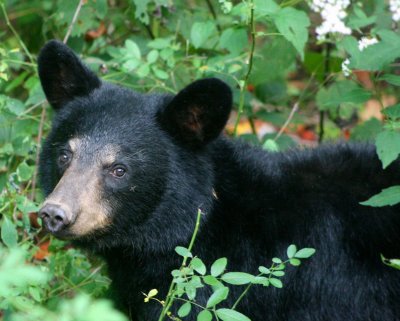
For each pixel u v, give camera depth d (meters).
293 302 9.98
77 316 5.64
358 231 9.87
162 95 10.20
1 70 10.98
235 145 10.48
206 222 9.88
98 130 9.62
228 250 9.96
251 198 10.11
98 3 12.52
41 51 10.26
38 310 6.64
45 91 10.42
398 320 9.80
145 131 9.71
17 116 11.82
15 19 14.91
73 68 10.22
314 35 14.25
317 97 13.71
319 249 9.88
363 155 10.48
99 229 9.51
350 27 11.59
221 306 9.80
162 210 9.77
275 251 9.94
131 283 10.20
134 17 13.05
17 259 5.83
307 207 10.03
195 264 8.25
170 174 9.73
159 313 9.98
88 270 11.09
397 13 10.91
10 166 11.95
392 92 17.22
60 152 9.74
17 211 11.09
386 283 9.77
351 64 10.70
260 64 12.66
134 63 11.60
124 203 9.57
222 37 11.39
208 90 9.54
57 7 13.43
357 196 10.05
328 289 9.88
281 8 10.94
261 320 10.02
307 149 10.79
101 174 9.45
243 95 11.42
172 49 11.83
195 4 15.24
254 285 9.90
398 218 9.91
